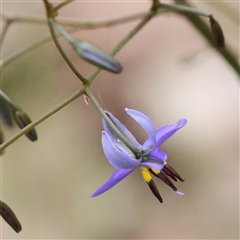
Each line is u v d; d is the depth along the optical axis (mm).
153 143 177
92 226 303
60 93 310
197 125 313
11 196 310
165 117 311
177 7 194
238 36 280
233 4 296
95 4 334
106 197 310
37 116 307
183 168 307
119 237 300
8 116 196
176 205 304
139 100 313
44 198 312
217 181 305
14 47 294
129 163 175
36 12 305
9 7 306
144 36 331
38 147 319
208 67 322
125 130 179
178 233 297
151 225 301
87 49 167
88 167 311
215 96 316
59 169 315
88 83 181
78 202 309
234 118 312
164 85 319
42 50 298
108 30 327
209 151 310
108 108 310
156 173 181
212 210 300
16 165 316
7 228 309
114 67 168
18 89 300
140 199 308
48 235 303
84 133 316
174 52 324
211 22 191
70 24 212
